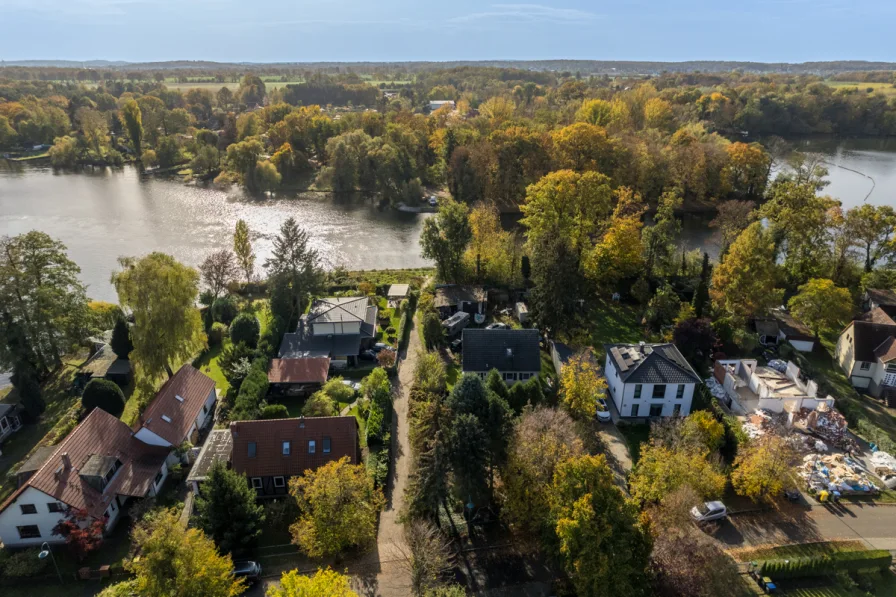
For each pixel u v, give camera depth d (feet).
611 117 531.91
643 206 393.70
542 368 226.79
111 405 195.21
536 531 142.82
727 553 135.54
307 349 230.89
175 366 229.04
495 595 134.82
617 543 118.73
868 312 249.96
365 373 226.99
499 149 418.10
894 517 155.22
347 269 336.70
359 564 142.82
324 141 571.28
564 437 153.17
